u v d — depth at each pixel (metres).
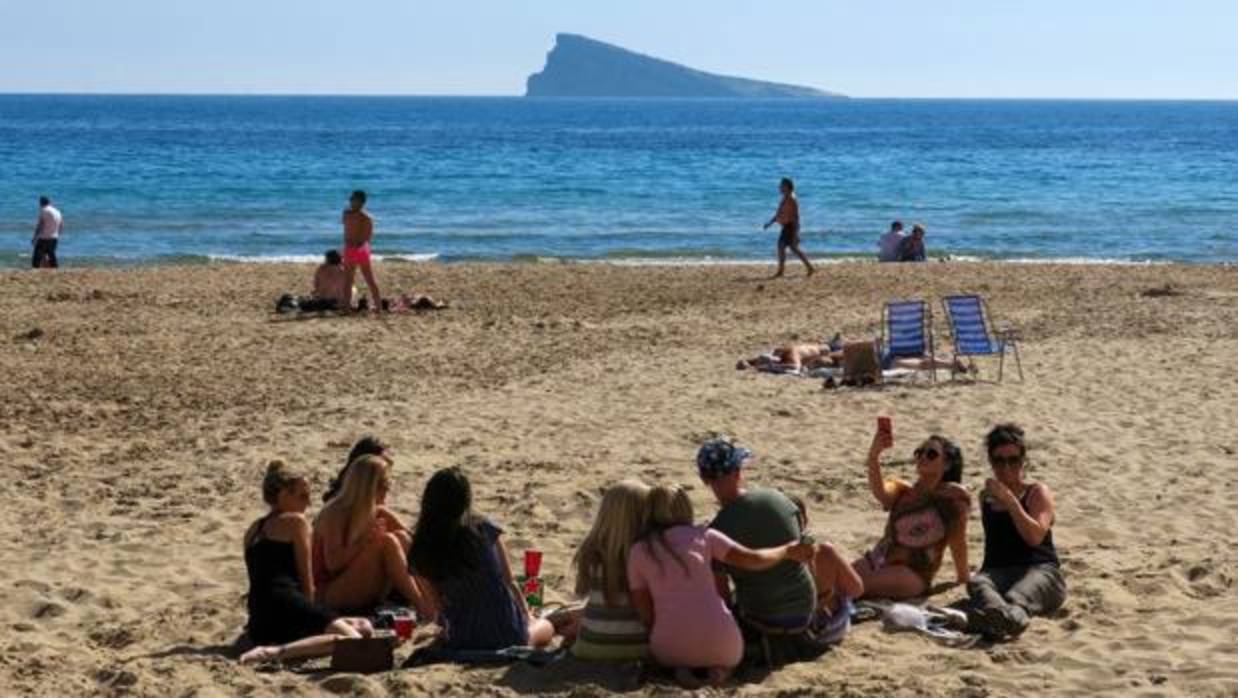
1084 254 44.94
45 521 12.95
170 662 9.02
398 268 34.88
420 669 8.88
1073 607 10.09
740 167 92.19
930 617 9.80
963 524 10.55
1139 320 25.66
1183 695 8.20
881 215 57.47
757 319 26.14
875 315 26.55
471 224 52.78
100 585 11.02
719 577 9.05
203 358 21.77
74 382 19.80
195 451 15.72
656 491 8.89
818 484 13.98
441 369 20.92
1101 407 17.83
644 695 8.40
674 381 19.80
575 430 16.58
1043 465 14.76
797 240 32.91
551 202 62.06
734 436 16.22
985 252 45.28
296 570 9.67
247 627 9.72
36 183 69.75
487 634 9.16
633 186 71.62
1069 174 87.31
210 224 52.06
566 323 25.52
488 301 28.77
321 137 151.38
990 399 18.33
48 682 8.67
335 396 18.86
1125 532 12.34
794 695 8.38
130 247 44.75
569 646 9.39
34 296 28.66
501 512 12.95
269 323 25.45
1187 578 10.81
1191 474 14.41
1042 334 24.06
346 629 9.41
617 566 8.83
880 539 11.84
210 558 11.73
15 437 16.41
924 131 192.88
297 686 8.59
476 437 16.22
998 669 8.84
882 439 10.78
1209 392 18.77
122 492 13.96
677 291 30.48
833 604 9.46
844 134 177.12
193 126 191.12
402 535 10.42
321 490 13.99
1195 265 36.97
